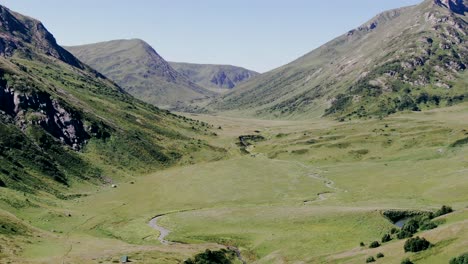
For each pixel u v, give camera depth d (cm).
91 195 15638
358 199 13662
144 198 15425
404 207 11238
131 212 13488
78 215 12481
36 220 11006
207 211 13262
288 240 9731
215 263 8925
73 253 8312
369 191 14562
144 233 11256
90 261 7781
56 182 15625
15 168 14650
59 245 8900
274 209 12744
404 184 14600
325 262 7588
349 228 9844
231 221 11925
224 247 9931
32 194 13338
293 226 10731
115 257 8231
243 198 15100
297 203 13900
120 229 11650
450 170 15488
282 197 15025
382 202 12594
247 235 10688
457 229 6316
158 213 13350
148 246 9750
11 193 12225
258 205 13950
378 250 7144
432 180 14362
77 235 10406
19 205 11606
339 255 7775
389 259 6412
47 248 8469
